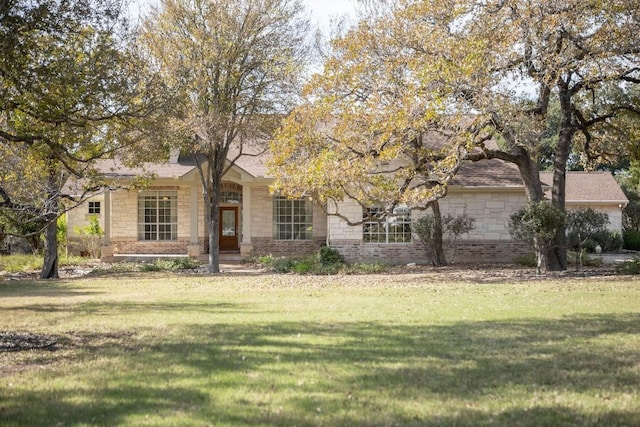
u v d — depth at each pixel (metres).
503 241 28.14
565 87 22.28
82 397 6.12
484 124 18.28
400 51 19.75
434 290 16.83
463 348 8.48
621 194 39.09
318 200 20.91
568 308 12.65
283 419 5.33
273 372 7.10
